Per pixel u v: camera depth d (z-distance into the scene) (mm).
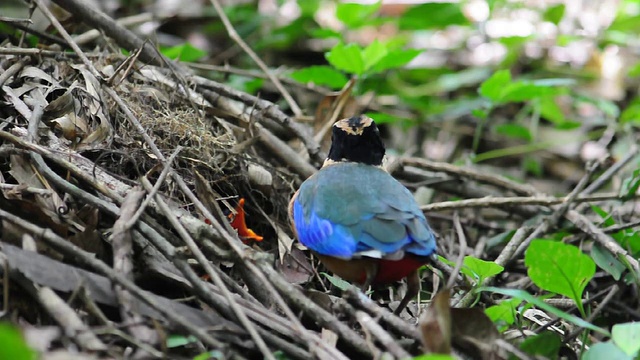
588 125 15797
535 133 14641
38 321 6691
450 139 15328
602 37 17062
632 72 15797
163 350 6234
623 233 10336
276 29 16375
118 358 6105
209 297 6848
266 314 6996
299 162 10289
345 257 7332
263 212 9445
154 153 8156
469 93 17094
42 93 9062
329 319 6797
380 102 15633
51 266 6605
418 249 7191
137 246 7328
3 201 7547
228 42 16672
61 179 7664
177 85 9898
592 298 9227
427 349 6371
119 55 10359
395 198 7645
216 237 7391
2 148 7852
